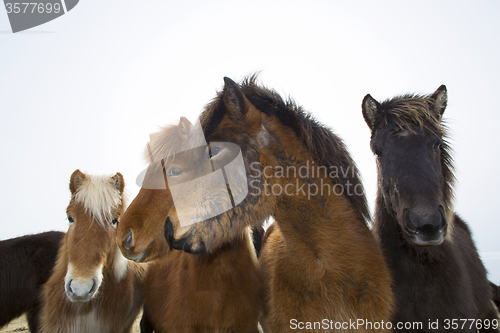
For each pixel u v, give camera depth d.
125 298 3.11
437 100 2.60
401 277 2.56
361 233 2.14
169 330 2.53
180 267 2.62
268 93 2.30
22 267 3.87
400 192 2.23
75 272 2.68
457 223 3.56
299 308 2.00
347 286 1.99
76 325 2.85
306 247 2.05
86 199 2.86
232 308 2.45
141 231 2.12
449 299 2.45
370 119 2.68
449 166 2.56
